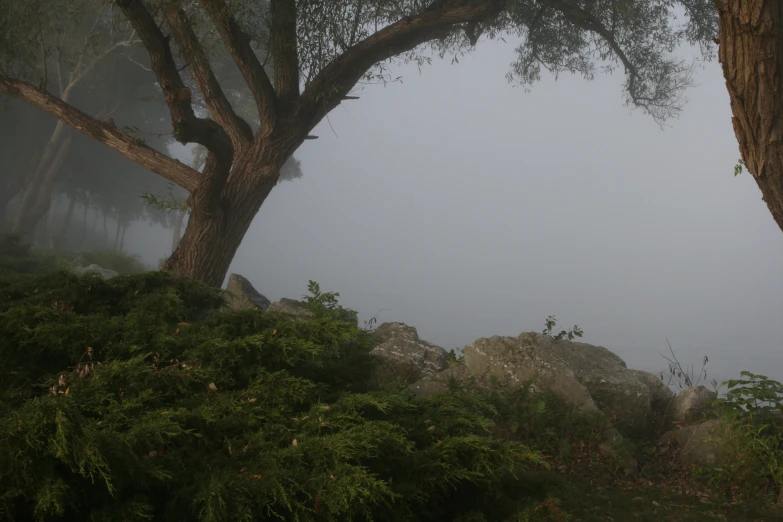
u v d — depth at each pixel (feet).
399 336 26.27
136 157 33.88
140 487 9.57
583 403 20.80
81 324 12.38
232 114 34.14
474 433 12.90
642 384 22.17
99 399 10.45
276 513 9.30
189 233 32.91
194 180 33.55
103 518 8.91
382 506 10.36
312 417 11.35
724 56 17.81
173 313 14.71
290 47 34.04
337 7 34.32
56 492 8.40
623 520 15.66
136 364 11.43
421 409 13.44
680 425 21.90
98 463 8.48
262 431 10.78
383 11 35.94
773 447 18.47
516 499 12.39
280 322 13.61
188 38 32.27
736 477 18.25
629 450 19.29
